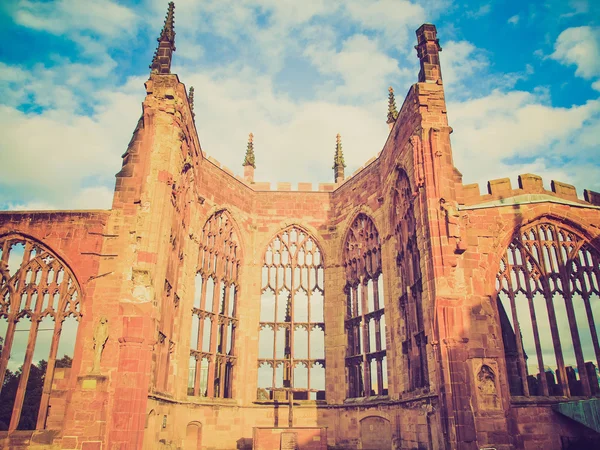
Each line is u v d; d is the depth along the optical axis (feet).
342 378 140.77
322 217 158.40
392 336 123.44
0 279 96.63
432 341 89.61
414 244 110.01
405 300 116.57
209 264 137.08
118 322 90.99
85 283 95.50
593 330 95.81
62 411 89.51
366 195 145.28
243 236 150.61
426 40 110.73
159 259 93.97
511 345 117.08
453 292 90.58
